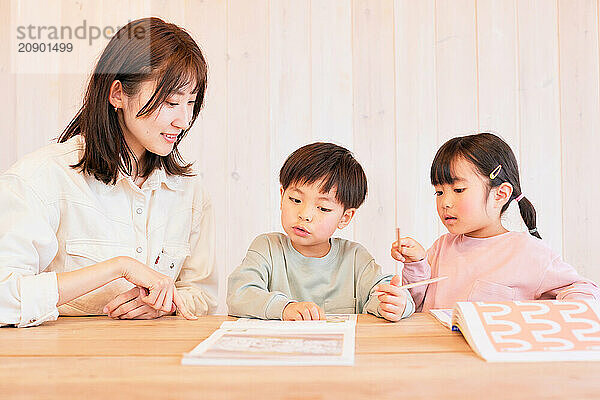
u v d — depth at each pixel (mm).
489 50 2174
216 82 2154
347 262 1337
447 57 2176
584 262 2158
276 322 989
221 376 642
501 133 2168
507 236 1421
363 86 2168
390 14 2176
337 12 2176
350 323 961
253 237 2148
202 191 1400
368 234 2148
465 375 653
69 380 641
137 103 1148
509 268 1367
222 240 2141
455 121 2172
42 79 2141
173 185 1314
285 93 2164
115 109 1191
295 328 905
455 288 1398
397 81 2172
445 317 1000
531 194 2160
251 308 1118
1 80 2129
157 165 1273
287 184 1299
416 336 852
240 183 2150
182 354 735
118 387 638
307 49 2168
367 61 2174
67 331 907
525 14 2186
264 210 2150
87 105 1185
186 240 1346
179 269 1334
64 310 1220
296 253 1329
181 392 635
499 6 2182
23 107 2135
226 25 2158
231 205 2150
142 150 1269
